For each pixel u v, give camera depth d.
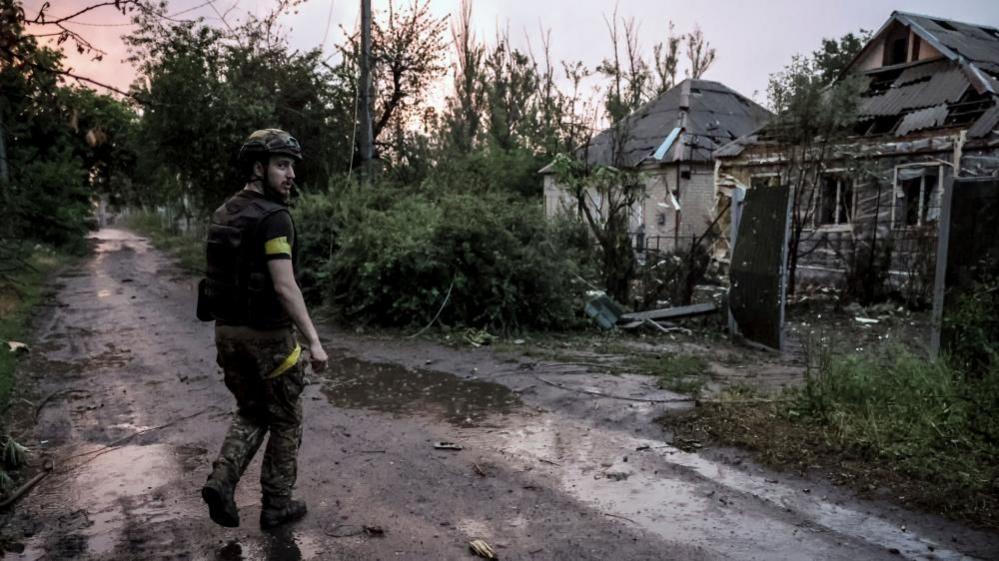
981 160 12.77
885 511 3.22
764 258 7.94
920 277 12.03
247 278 2.82
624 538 3.04
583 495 3.55
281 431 3.06
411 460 4.11
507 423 4.88
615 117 17.81
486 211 9.03
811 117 12.66
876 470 3.62
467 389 5.90
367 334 8.72
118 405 5.37
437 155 17.75
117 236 36.69
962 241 5.18
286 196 3.00
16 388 5.81
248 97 14.38
